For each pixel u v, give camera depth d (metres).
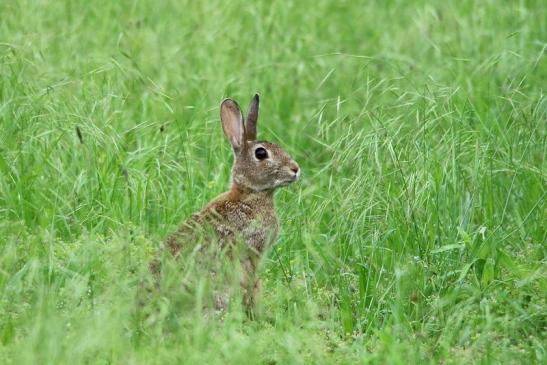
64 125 13.30
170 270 10.33
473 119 14.28
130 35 17.00
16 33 15.87
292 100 16.77
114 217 12.23
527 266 11.61
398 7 20.25
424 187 12.28
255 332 10.25
